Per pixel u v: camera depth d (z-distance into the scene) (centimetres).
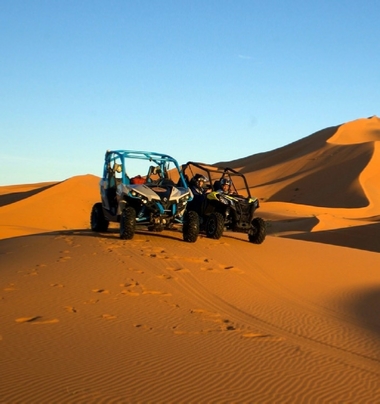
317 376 726
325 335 948
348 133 13350
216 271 1341
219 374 704
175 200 1627
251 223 1792
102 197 1822
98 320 909
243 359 770
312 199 9725
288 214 7369
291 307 1133
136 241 1608
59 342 789
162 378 676
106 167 1830
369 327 1034
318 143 12875
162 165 1791
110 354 752
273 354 805
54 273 1203
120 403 595
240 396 639
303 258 1670
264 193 10512
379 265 1733
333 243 4047
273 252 1692
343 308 1178
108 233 1845
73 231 1980
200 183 1850
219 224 1720
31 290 1064
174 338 846
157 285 1166
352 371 758
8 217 5219
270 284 1317
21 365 689
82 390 622
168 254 1456
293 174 11306
